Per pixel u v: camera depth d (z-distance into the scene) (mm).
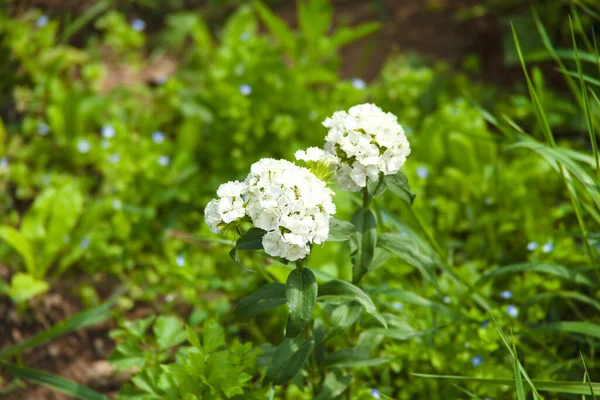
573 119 1471
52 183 1398
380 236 998
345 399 1065
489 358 1076
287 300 917
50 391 1158
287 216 887
